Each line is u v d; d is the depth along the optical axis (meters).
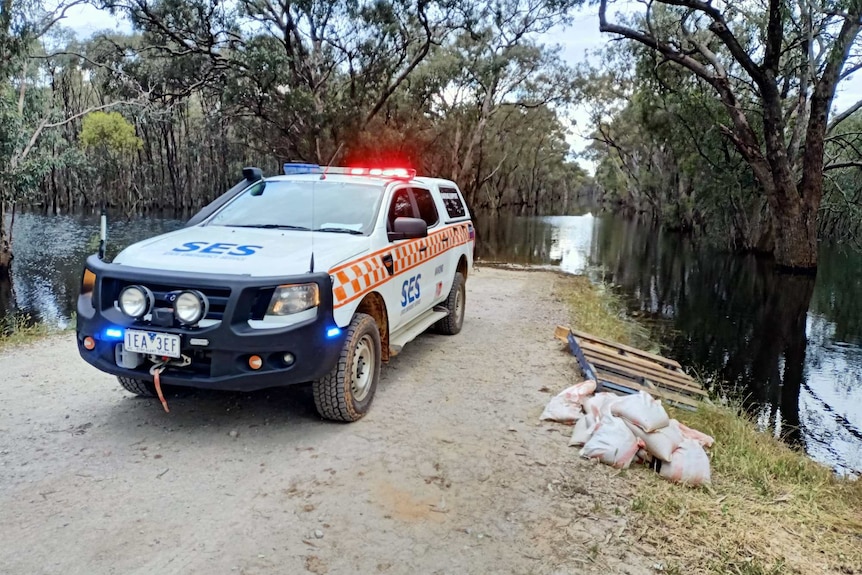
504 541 3.43
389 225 5.75
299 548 3.26
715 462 4.80
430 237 6.86
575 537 3.50
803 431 8.73
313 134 32.16
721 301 18.94
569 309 11.62
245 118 42.00
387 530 3.48
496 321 9.67
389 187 6.00
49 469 4.03
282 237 5.11
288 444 4.54
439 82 42.97
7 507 3.55
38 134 22.95
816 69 26.17
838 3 20.77
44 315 14.50
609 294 17.56
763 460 5.14
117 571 3.02
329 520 3.54
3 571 2.97
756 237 35.03
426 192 7.28
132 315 4.20
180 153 59.94
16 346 7.24
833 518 4.20
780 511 4.13
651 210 64.81
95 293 4.43
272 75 29.12
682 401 6.43
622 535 3.56
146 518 3.48
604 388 6.00
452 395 5.87
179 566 3.07
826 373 11.80
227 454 4.33
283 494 3.81
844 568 3.48
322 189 5.98
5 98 20.66
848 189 33.75
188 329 4.14
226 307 4.12
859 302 19.61
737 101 26.95
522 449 4.68
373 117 37.59
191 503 3.66
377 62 33.78
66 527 3.37
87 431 4.66
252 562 3.12
